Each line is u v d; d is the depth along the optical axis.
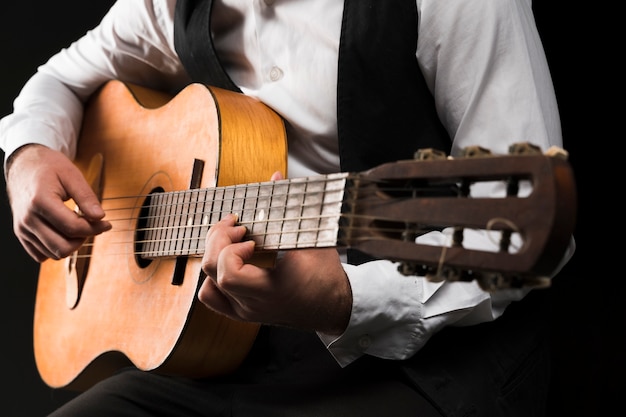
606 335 2.02
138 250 1.71
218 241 1.28
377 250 1.06
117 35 2.08
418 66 1.56
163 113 1.79
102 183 1.89
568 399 2.04
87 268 1.87
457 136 1.51
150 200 1.67
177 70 2.12
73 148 2.08
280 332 1.62
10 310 3.00
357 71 1.56
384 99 1.56
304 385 1.52
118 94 2.03
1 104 3.07
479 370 1.46
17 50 3.08
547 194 0.90
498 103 1.47
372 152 1.57
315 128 1.63
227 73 1.81
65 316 1.92
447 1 1.49
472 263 0.95
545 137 1.45
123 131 1.94
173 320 1.57
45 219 1.78
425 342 1.44
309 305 1.33
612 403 2.00
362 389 1.46
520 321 1.58
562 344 2.05
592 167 2.07
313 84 1.62
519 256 0.91
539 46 1.55
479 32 1.48
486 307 1.44
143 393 1.67
